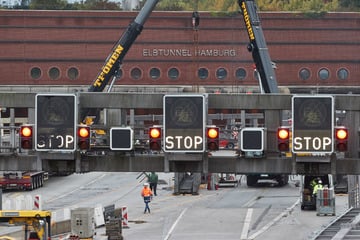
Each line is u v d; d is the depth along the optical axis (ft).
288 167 219.41
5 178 534.78
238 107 218.59
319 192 392.68
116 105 221.46
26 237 235.40
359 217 266.98
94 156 223.51
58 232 340.80
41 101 217.56
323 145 211.20
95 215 364.38
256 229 354.33
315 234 222.48
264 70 496.23
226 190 535.60
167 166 219.41
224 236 335.88
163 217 402.31
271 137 221.05
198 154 217.56
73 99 217.36
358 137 220.02
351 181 373.81
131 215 411.95
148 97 220.84
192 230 355.56
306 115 211.61
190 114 213.87
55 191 542.16
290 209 422.82
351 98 216.33
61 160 223.51
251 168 220.84
